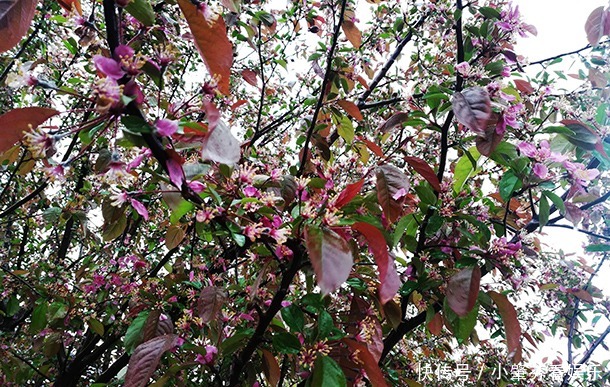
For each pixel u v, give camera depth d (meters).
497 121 0.50
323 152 0.74
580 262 0.96
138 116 0.29
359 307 0.53
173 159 0.31
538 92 0.64
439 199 0.57
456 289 0.50
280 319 0.54
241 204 0.39
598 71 0.70
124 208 0.60
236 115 1.06
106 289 0.85
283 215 0.42
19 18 0.26
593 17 0.56
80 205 0.84
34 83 0.31
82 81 0.60
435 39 0.91
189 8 0.30
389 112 0.93
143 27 0.34
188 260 0.79
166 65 0.35
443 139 0.59
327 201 0.39
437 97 0.54
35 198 1.11
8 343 1.06
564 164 0.52
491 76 0.61
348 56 0.94
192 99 0.35
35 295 0.88
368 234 0.34
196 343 0.58
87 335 0.99
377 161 0.65
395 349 0.93
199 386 0.62
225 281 0.75
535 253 0.62
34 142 0.28
